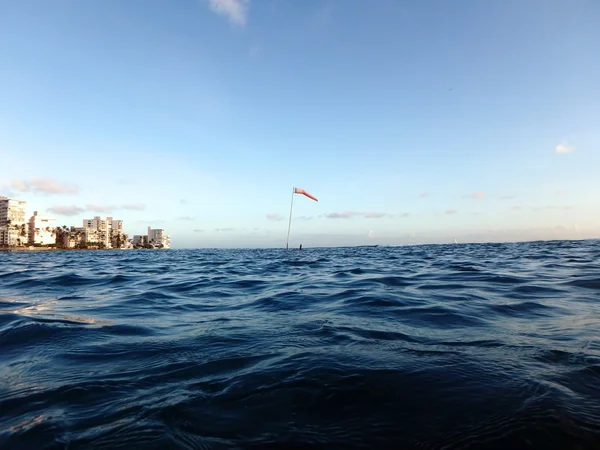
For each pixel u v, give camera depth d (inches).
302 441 114.9
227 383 159.3
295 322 279.9
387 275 631.8
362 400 140.3
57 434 121.3
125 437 118.6
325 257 1535.4
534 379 156.4
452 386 150.6
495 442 113.1
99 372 177.5
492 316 287.3
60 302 398.3
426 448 111.0
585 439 113.3
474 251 1831.9
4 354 208.7
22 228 7003.0
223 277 703.7
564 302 341.4
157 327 273.3
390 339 224.7
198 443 114.7
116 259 1894.7
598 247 1812.3
